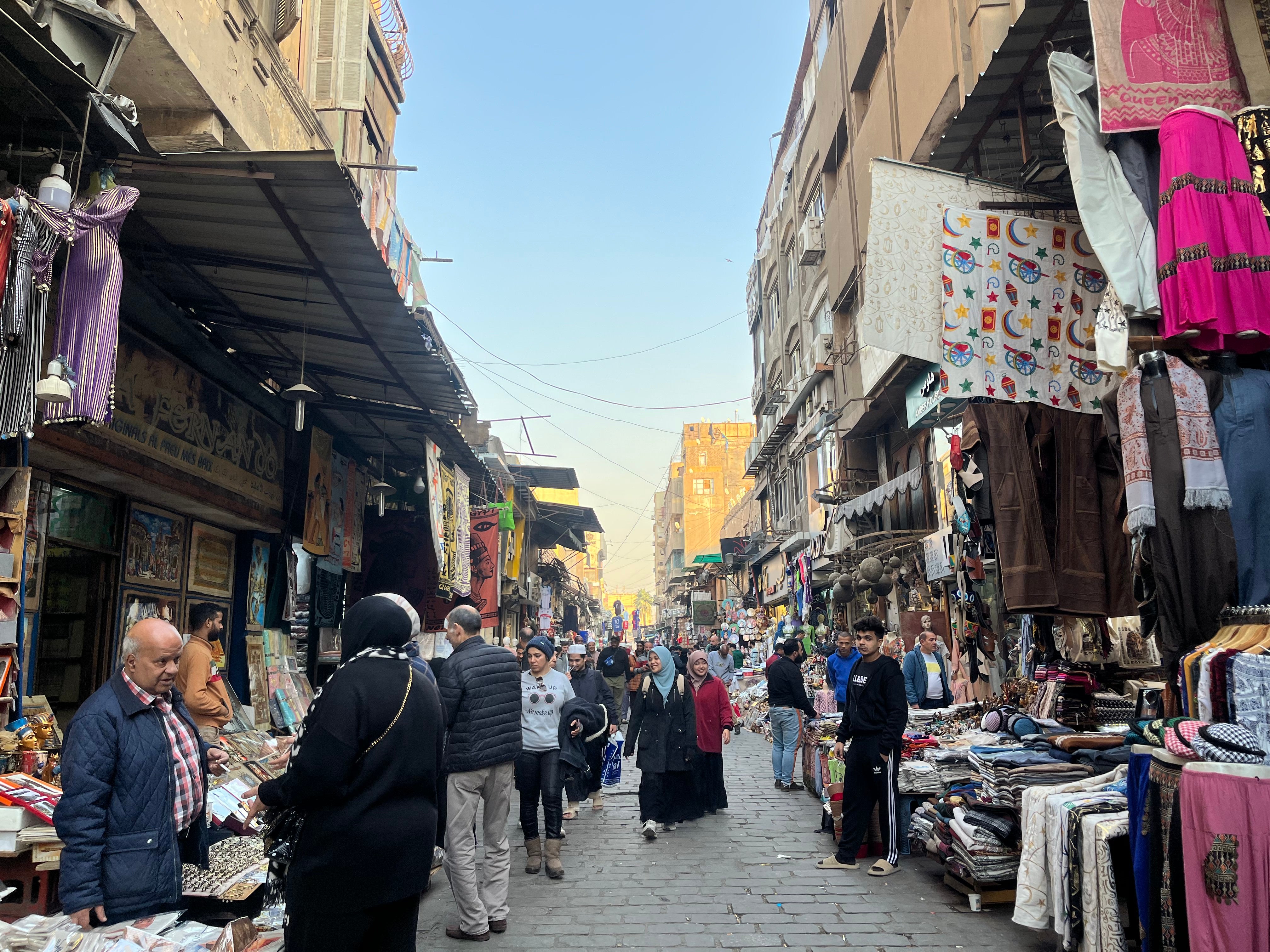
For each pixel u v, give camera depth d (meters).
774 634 26.44
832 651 18.22
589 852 7.09
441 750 3.40
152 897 3.87
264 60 9.03
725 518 58.56
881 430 18.12
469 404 10.88
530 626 11.88
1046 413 6.02
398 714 3.13
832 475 21.20
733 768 12.27
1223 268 4.41
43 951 3.54
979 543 6.70
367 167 5.64
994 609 10.60
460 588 14.30
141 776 3.90
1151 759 3.95
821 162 21.83
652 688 7.78
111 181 4.77
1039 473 5.91
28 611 6.35
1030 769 5.58
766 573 34.75
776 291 30.92
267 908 4.68
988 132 8.26
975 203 6.70
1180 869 3.71
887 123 14.82
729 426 72.06
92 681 7.57
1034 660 8.10
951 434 11.55
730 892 5.81
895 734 6.24
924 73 12.14
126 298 6.94
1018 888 4.76
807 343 24.06
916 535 14.36
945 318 6.25
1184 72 4.97
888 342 6.45
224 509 9.03
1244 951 3.33
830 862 6.40
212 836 5.58
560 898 5.70
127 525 7.94
